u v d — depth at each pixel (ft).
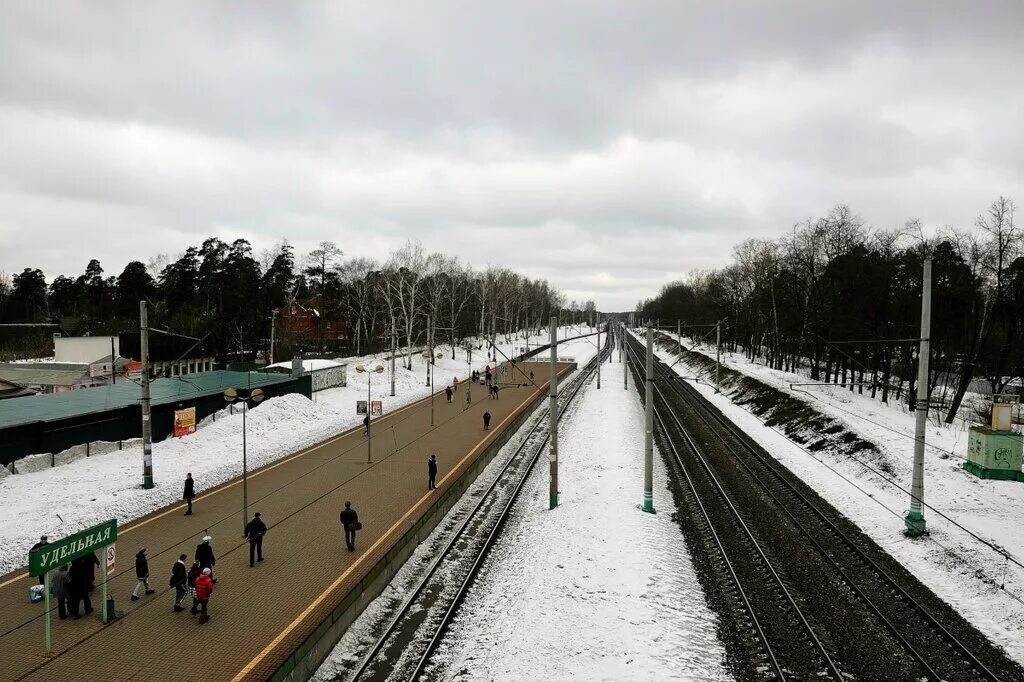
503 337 411.54
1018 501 77.10
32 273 372.79
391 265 266.98
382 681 45.27
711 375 237.45
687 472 102.01
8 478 80.12
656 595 56.39
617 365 304.91
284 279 261.85
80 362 201.67
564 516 79.36
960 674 45.01
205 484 88.28
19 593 53.93
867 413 132.36
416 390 193.67
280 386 144.46
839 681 43.37
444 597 59.06
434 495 83.56
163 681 40.83
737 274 288.92
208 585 48.47
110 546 49.88
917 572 62.59
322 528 70.44
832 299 168.86
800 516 79.82
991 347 129.49
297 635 46.47
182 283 303.68
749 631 51.26
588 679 43.86
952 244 132.67
